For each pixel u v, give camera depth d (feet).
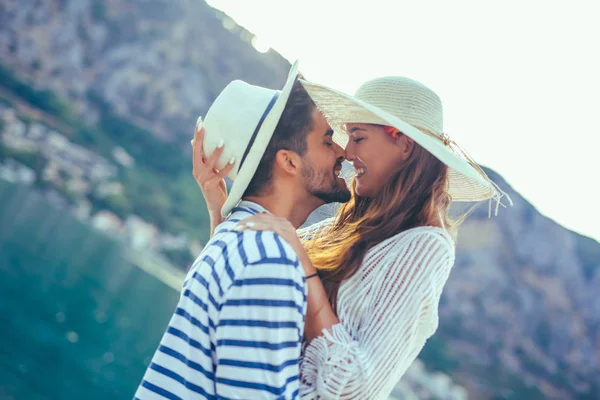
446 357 363.35
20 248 85.76
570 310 438.81
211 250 6.32
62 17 391.65
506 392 363.35
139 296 103.91
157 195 283.18
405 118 7.19
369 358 6.25
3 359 40.98
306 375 6.23
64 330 56.34
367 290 6.72
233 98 6.90
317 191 6.88
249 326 5.65
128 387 46.14
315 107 6.85
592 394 405.39
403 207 7.10
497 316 417.28
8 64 361.30
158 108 399.44
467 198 8.16
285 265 5.81
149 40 415.44
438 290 6.87
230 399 5.63
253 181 6.80
